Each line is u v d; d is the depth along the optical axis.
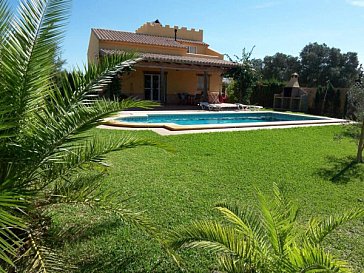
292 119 20.59
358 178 6.85
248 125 14.39
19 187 2.50
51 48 2.68
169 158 8.02
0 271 2.48
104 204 3.04
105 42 22.19
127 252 3.61
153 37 26.75
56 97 2.99
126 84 23.69
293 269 2.10
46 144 2.70
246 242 2.76
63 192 3.05
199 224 2.99
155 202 5.10
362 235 4.21
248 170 7.19
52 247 2.92
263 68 52.66
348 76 46.22
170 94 26.00
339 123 16.50
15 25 2.53
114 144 3.23
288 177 6.75
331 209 5.06
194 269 3.36
